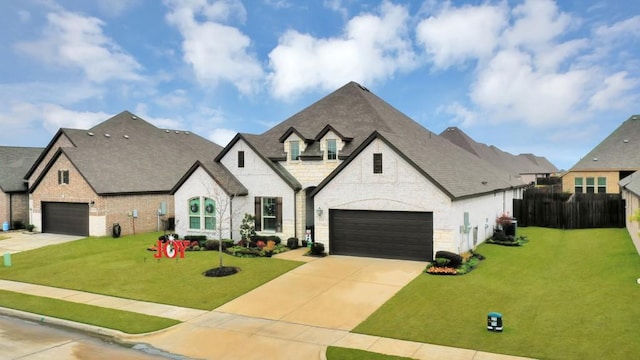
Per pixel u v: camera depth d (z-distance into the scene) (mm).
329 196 22047
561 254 21391
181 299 15391
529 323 12047
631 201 23828
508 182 33438
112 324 12938
